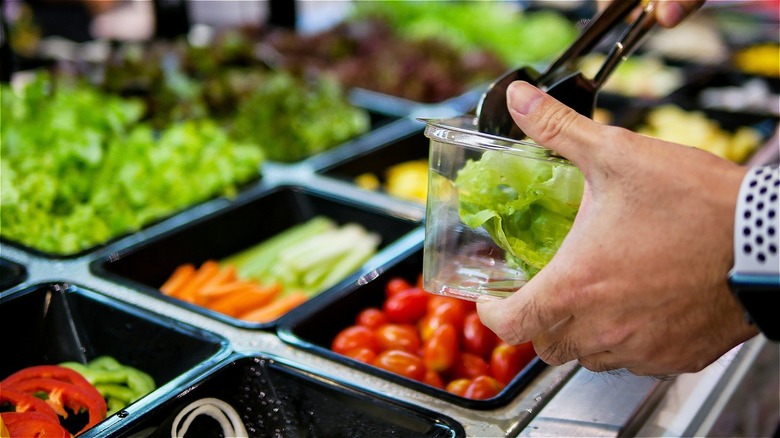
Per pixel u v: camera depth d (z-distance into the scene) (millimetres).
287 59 2939
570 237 865
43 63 2768
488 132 1021
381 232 1885
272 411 1205
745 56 3371
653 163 812
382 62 2945
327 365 1218
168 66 2711
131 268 1615
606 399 1161
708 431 1229
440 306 1438
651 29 1145
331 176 2066
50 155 1740
